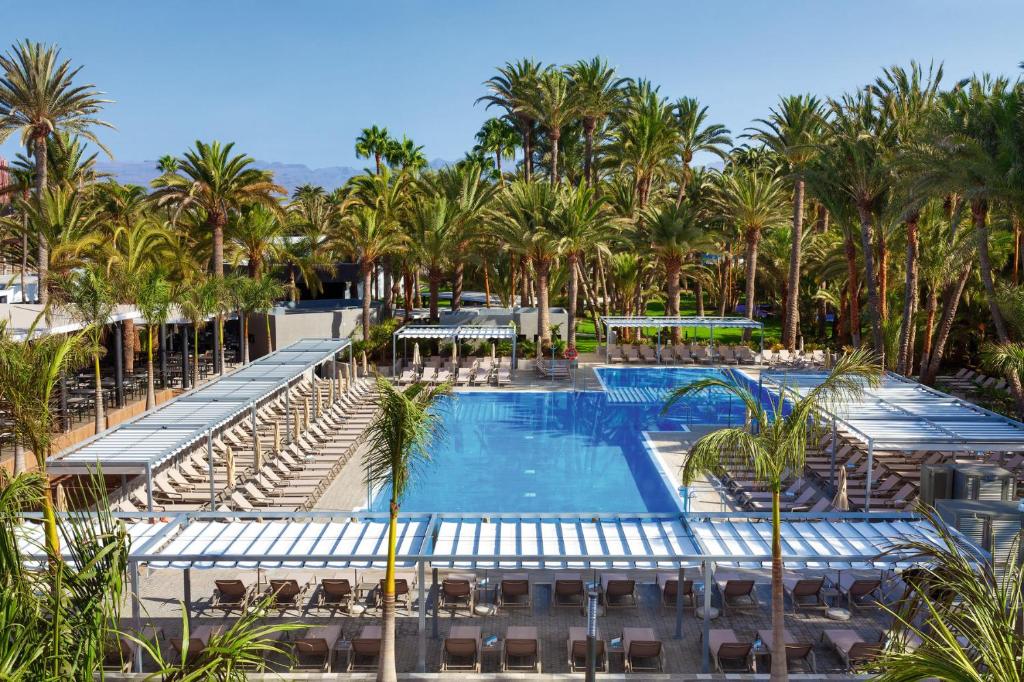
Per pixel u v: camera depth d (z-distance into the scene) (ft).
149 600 47.52
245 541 42.86
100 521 21.81
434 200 142.72
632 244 146.30
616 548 42.75
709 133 171.01
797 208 142.51
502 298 182.09
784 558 40.60
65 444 71.61
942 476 55.01
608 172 195.31
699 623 45.60
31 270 130.82
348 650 41.88
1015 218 85.76
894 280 136.46
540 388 117.70
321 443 83.15
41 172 107.45
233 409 69.31
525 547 42.63
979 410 69.97
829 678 39.65
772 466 34.94
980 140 81.15
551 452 85.05
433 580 43.75
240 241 136.98
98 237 101.96
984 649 18.92
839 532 45.44
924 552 25.75
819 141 136.36
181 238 133.28
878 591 47.73
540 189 136.15
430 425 38.47
